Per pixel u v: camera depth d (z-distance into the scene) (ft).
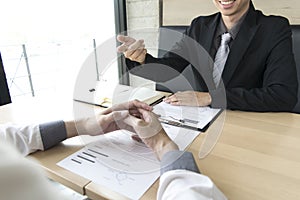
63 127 1.81
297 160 1.59
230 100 2.47
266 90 2.60
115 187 1.34
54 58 4.71
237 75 3.18
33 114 2.41
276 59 2.90
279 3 4.03
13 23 4.36
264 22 3.11
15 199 0.54
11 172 0.56
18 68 4.71
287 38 3.03
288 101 2.53
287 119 2.25
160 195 1.15
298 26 3.56
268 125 2.12
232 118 2.28
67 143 1.81
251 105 2.43
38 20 4.75
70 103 2.56
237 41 3.13
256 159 1.60
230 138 1.88
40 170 0.65
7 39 4.35
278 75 2.74
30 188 0.58
